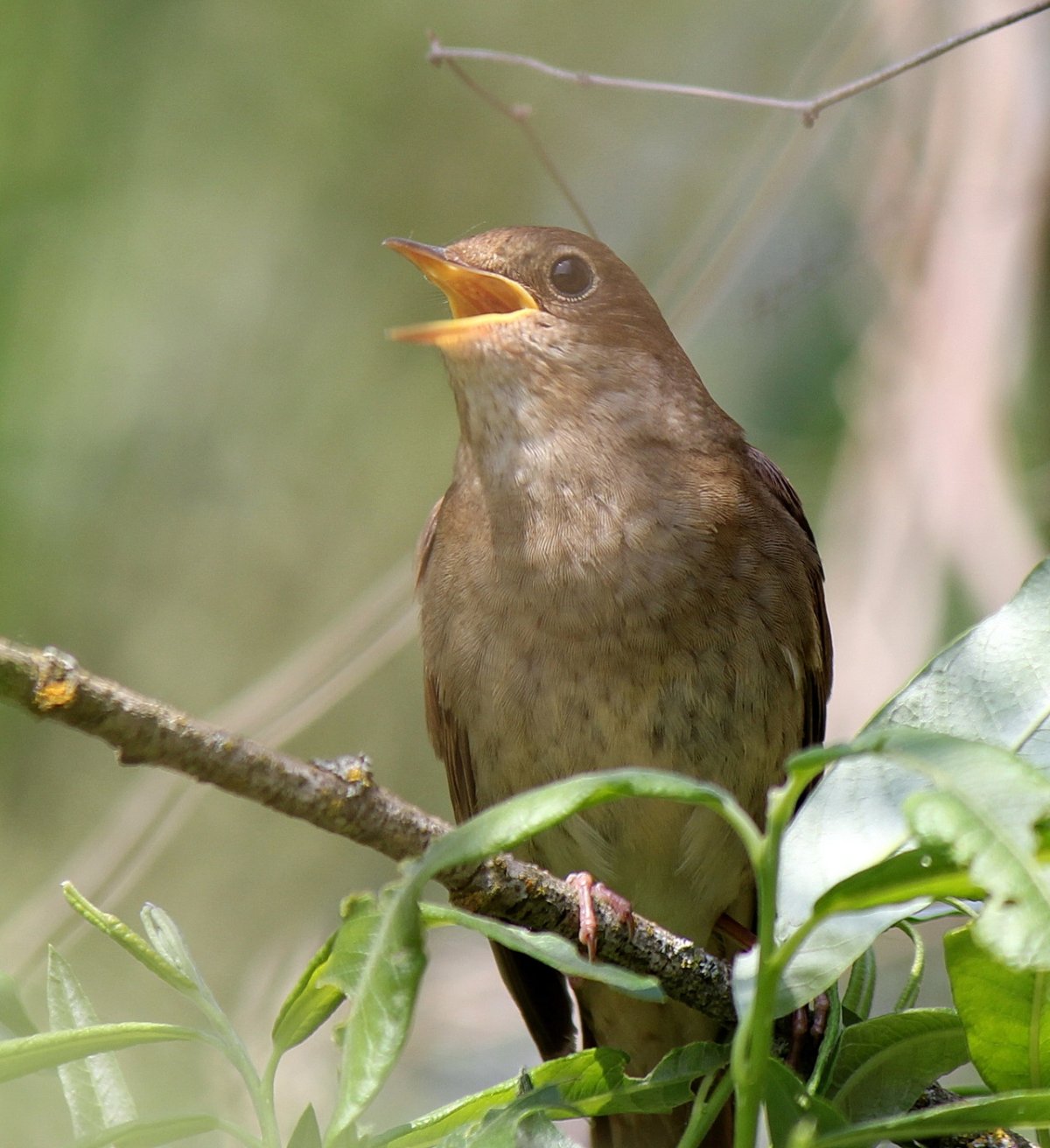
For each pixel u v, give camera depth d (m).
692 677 6.24
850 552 7.72
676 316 8.55
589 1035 6.87
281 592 10.15
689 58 11.00
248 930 9.55
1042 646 4.12
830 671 6.97
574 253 6.82
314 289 10.36
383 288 10.55
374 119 10.55
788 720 6.49
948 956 3.55
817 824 4.02
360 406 10.45
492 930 3.43
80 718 3.57
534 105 10.87
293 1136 3.64
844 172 9.33
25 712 3.57
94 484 9.55
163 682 9.77
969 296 7.92
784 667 6.42
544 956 3.42
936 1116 3.34
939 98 8.27
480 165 10.77
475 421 6.59
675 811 6.33
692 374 6.91
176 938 3.78
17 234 9.11
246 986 9.30
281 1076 8.27
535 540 6.33
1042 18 8.23
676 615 6.22
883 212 8.47
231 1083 7.04
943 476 7.64
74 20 9.25
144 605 9.79
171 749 3.65
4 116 9.09
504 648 6.34
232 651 9.96
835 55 9.22
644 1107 4.00
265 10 10.15
